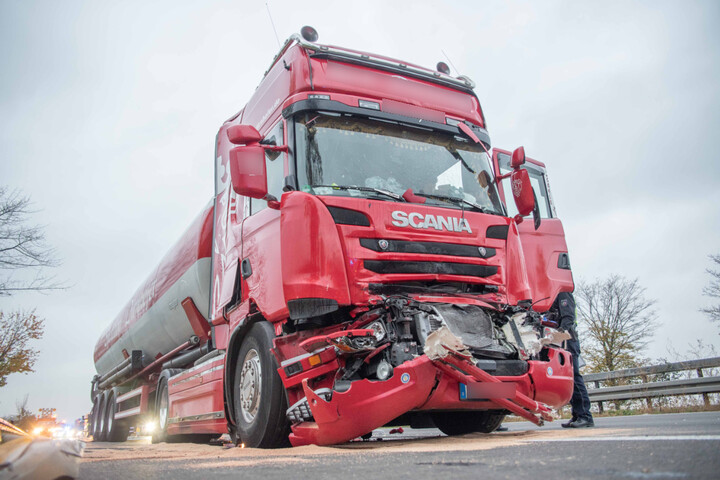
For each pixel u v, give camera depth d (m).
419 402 3.96
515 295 5.11
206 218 7.68
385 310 4.27
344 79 5.43
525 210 5.69
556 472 2.09
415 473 2.25
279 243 4.71
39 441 1.97
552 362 4.66
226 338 6.21
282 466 2.75
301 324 4.59
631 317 21.64
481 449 3.20
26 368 15.15
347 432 3.93
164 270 9.34
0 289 11.66
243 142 4.87
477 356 4.45
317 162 4.93
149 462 3.37
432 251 4.70
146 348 10.97
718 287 20.89
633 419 6.99
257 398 4.96
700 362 9.22
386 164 5.24
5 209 11.75
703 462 2.10
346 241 4.41
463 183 5.66
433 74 6.10
